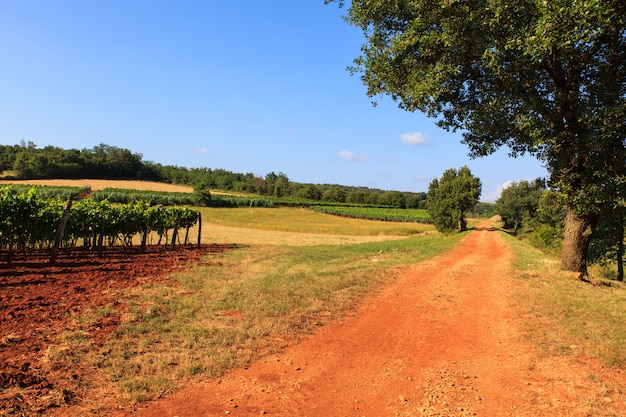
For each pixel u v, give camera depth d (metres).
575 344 6.93
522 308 9.47
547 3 8.96
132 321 6.97
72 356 5.29
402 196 129.12
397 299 10.42
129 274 11.38
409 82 12.41
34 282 9.41
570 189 11.90
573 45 9.55
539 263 16.89
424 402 4.78
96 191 78.62
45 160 93.12
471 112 13.38
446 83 12.52
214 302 8.59
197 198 85.50
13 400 4.05
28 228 12.98
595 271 27.88
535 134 11.73
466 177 53.06
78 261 13.40
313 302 9.29
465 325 8.23
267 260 16.75
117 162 114.06
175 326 6.90
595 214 13.53
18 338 5.70
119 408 4.21
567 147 11.77
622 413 4.56
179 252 18.56
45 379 4.60
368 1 12.33
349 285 11.55
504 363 6.13
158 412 4.20
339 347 6.66
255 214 79.75
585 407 4.68
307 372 5.55
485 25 10.29
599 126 10.60
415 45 11.99
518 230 70.31
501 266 17.48
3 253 14.50
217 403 4.49
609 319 8.40
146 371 5.11
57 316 6.85
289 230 57.47
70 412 4.03
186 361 5.49
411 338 7.34
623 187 11.05
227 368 5.45
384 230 60.28
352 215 92.69
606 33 10.77
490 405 4.73
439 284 12.72
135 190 87.75
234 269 13.51
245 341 6.48
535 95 12.06
